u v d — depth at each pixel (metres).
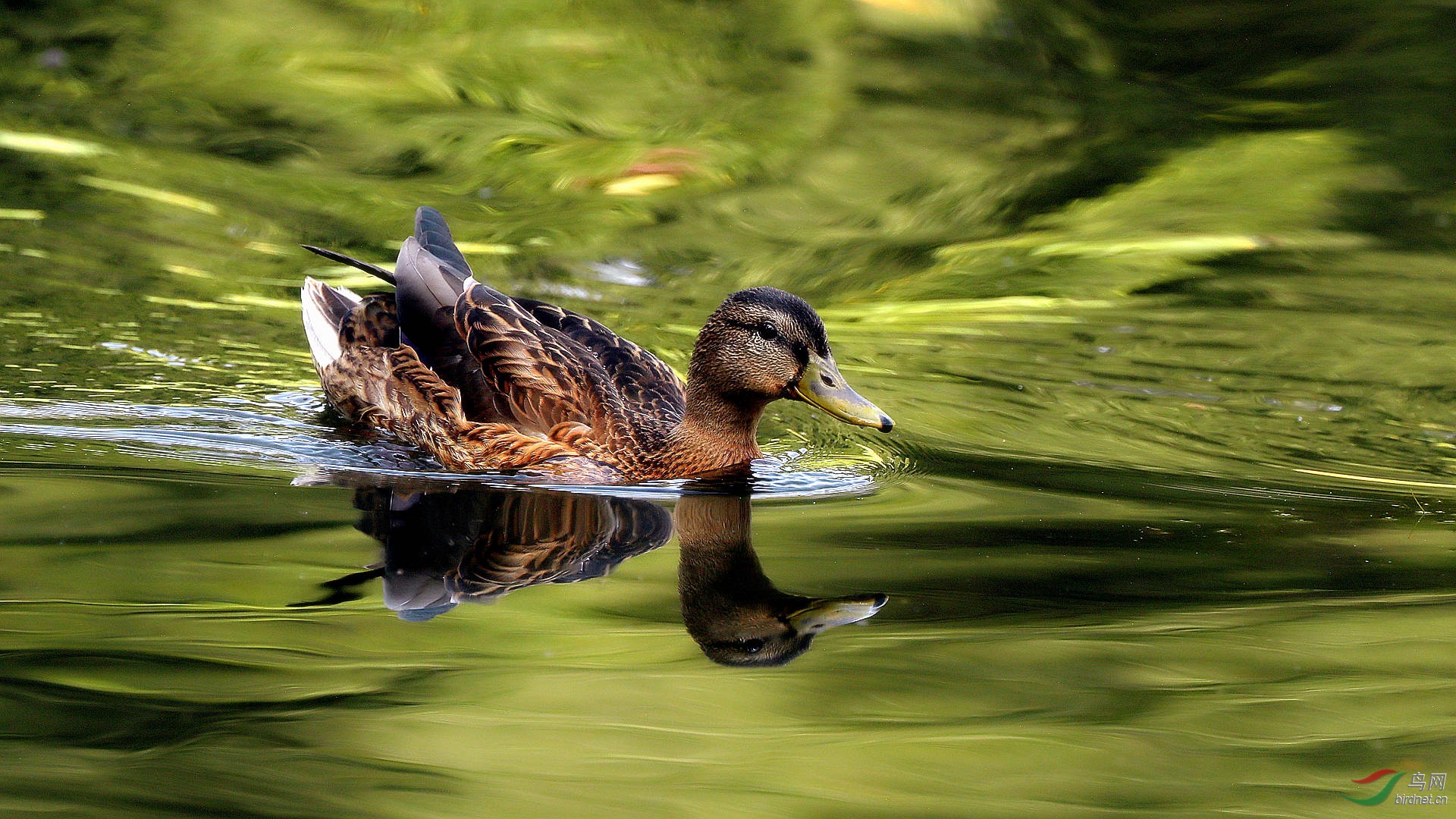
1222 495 10.57
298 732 6.62
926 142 19.62
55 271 14.55
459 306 12.23
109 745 6.43
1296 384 13.20
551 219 16.89
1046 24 23.39
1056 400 12.79
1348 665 7.52
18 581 8.21
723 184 18.19
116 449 10.88
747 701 7.07
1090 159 19.22
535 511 10.22
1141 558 9.18
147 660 7.31
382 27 22.53
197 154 17.94
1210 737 6.75
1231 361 13.76
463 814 5.95
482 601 8.31
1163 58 22.69
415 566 8.80
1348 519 10.01
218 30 21.80
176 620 7.80
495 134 19.20
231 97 19.70
